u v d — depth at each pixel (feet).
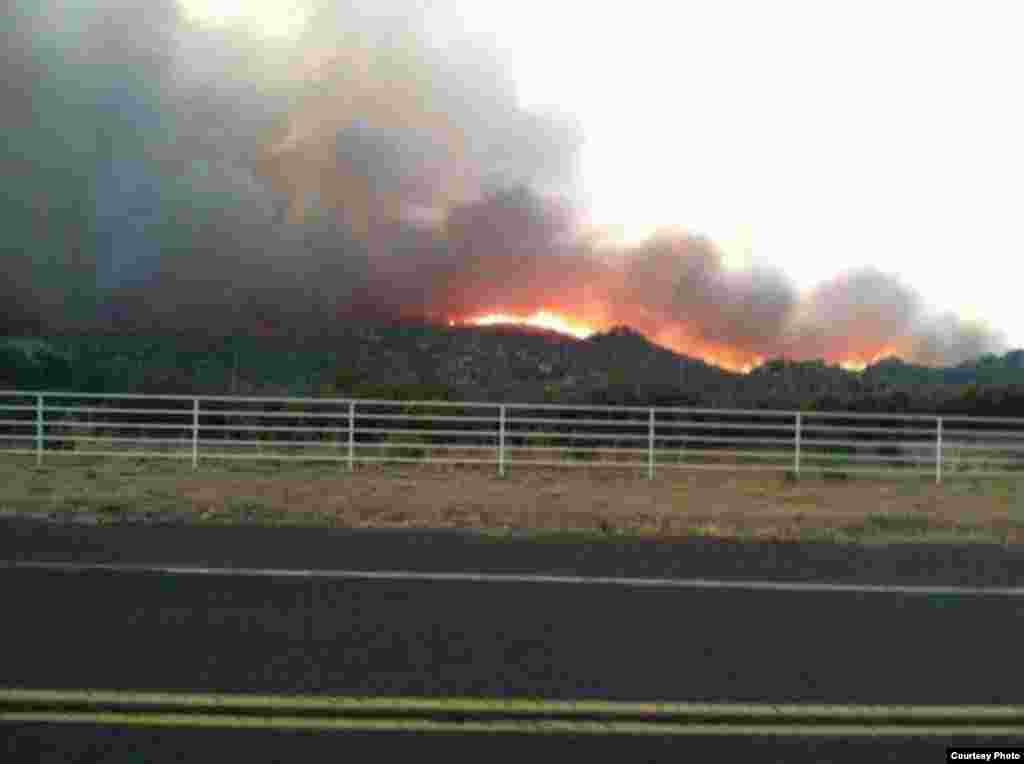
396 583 30.42
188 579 30.07
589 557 36.68
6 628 23.45
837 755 16.94
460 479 59.88
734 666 22.04
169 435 68.08
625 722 18.29
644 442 67.46
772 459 66.54
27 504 46.19
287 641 23.09
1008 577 34.58
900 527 47.19
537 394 92.94
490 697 19.49
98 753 16.08
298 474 60.08
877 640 24.70
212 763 15.78
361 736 17.21
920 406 95.25
